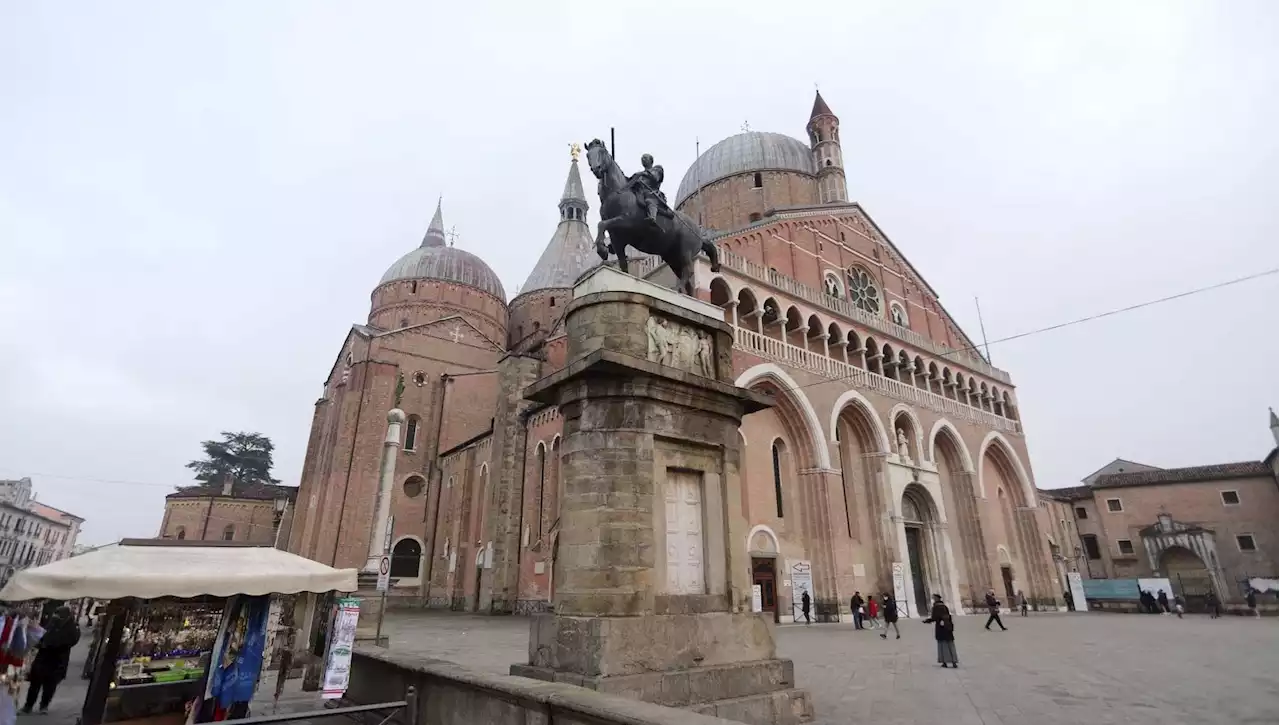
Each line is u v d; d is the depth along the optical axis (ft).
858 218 152.76
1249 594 143.13
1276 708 34.32
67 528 354.54
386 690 32.58
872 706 36.29
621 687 27.32
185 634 35.37
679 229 41.55
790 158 165.37
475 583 127.13
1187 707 35.19
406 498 153.38
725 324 40.09
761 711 31.01
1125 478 190.70
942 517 126.62
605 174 40.27
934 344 147.95
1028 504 153.99
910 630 90.38
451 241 243.40
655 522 31.94
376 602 55.83
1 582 279.49
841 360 122.42
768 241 126.52
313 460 170.60
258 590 30.53
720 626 32.55
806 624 96.73
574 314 36.70
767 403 38.60
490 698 24.32
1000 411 162.50
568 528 32.01
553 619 30.99
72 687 47.78
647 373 32.81
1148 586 154.61
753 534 97.35
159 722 32.12
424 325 169.89
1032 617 125.59
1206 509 176.04
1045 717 33.24
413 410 161.38
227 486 197.06
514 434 127.03
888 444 120.78
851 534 114.32
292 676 49.24
